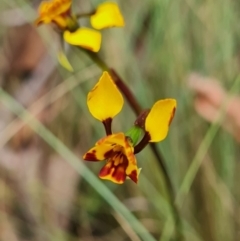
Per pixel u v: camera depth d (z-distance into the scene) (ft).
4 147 1.18
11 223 1.11
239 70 1.10
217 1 1.10
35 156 1.18
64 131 1.15
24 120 1.05
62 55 0.80
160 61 1.11
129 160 0.66
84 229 1.09
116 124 1.10
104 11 0.78
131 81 1.10
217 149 1.05
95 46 0.77
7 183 1.15
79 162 0.98
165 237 1.00
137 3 1.16
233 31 1.11
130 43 1.16
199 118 1.08
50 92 1.16
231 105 1.06
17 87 1.26
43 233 1.10
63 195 1.13
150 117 0.69
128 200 1.08
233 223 1.04
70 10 0.79
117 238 1.07
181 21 1.11
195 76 1.11
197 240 1.03
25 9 1.17
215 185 1.04
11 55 1.28
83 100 1.11
